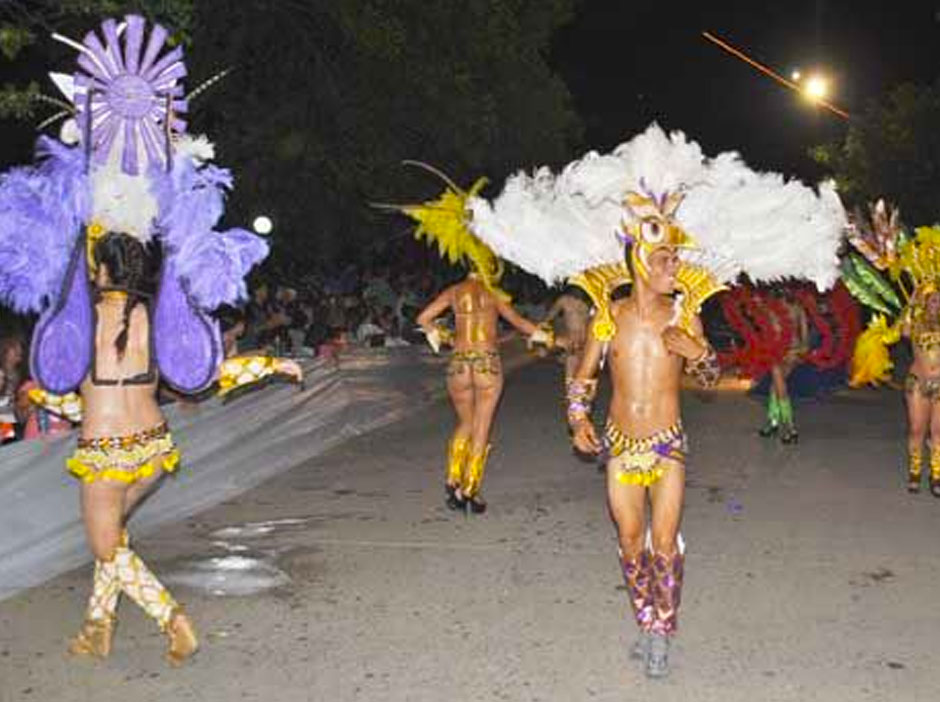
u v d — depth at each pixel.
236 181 16.84
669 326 5.54
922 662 5.74
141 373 5.53
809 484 9.98
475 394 8.75
